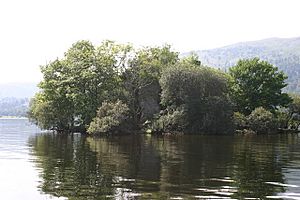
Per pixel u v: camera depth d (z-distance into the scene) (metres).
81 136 67.00
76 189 21.23
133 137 64.94
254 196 20.12
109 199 19.03
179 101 76.44
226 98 76.94
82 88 77.62
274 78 93.31
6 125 125.75
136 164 30.94
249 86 93.00
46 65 79.44
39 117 78.19
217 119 73.75
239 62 96.44
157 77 82.50
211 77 75.88
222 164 31.53
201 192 20.80
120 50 82.62
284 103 93.00
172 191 20.94
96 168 28.69
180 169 28.59
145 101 83.25
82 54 79.31
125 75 83.06
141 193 20.39
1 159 33.47
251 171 28.03
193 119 75.25
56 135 69.75
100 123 67.94
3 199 19.14
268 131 79.69
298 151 42.38
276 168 29.61
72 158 34.53
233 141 57.00
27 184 22.48
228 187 22.20
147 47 88.62
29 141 54.34
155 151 41.25
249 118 79.25
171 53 94.50
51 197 19.45
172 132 73.62
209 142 54.47
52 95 78.69
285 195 20.42
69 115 79.56
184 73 74.75
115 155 37.22
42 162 31.69
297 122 91.94
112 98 77.81
